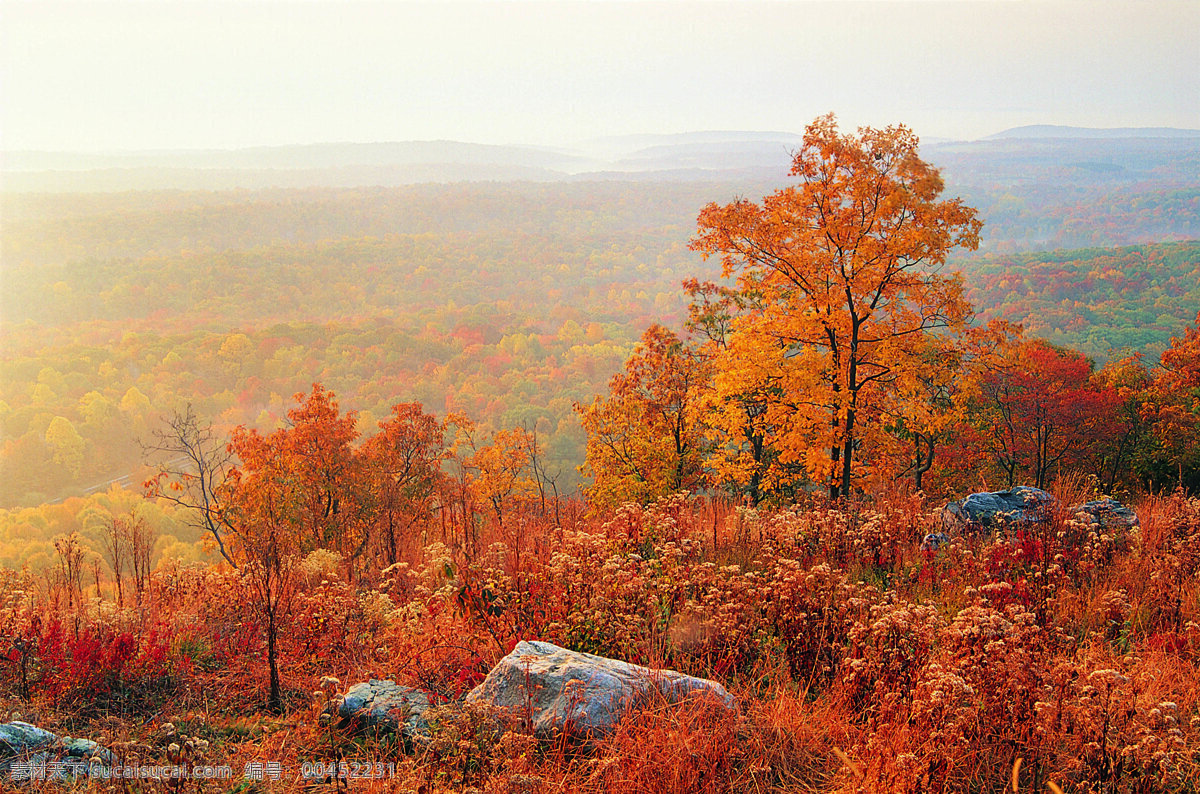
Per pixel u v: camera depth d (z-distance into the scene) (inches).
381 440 957.8
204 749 153.3
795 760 147.3
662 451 770.8
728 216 622.8
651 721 149.1
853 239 601.3
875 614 184.9
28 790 139.0
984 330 617.6
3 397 4707.2
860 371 656.4
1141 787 131.6
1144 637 194.4
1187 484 1101.7
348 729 167.3
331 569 308.3
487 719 157.3
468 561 272.2
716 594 202.7
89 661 189.9
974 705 148.7
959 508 326.3
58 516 2832.2
